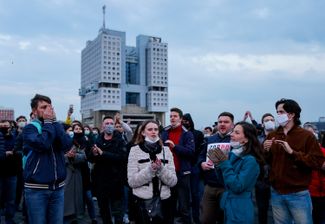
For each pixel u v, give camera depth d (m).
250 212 3.73
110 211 6.19
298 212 4.04
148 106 129.50
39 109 4.40
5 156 6.50
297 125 4.28
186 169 6.09
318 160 4.00
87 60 134.38
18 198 8.08
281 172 4.14
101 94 118.44
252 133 3.97
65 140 4.46
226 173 3.75
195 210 6.82
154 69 130.12
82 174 7.01
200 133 7.10
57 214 4.44
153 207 4.07
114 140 6.30
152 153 4.32
